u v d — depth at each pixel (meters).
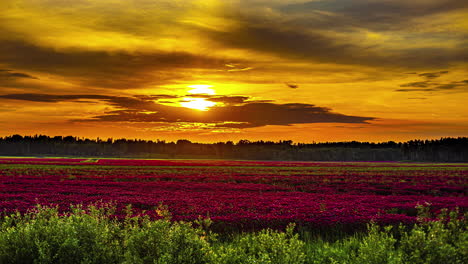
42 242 6.43
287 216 14.84
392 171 59.09
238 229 13.46
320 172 54.41
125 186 30.31
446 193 29.25
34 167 59.22
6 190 25.92
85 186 30.03
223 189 29.38
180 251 6.70
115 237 7.40
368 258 7.02
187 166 72.50
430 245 6.70
